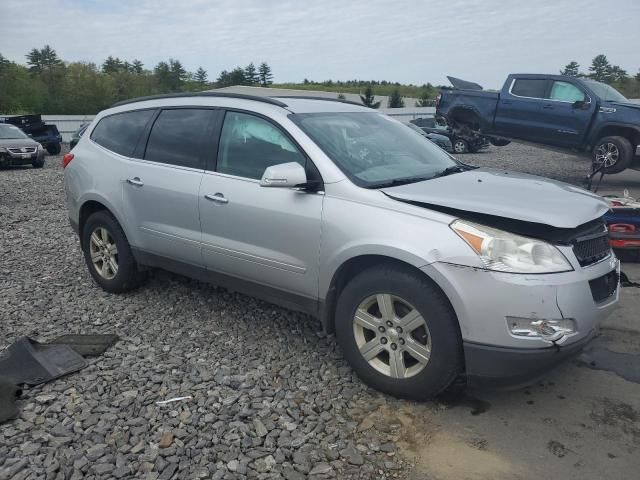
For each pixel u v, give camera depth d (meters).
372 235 3.34
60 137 28.02
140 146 4.92
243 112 4.25
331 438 3.05
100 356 4.01
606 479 2.74
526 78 12.27
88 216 5.49
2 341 4.30
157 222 4.68
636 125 10.84
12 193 12.61
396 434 3.11
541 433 3.12
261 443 3.01
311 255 3.68
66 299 5.21
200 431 3.11
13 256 6.78
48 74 77.12
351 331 3.55
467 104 13.23
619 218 6.16
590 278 3.16
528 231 3.11
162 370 3.79
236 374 3.75
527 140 12.45
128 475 2.75
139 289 5.41
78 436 3.06
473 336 3.07
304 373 3.77
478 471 2.81
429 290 3.18
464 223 3.15
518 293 2.97
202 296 5.21
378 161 3.95
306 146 3.80
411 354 3.32
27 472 2.76
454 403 3.42
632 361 3.95
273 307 4.94
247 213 3.98
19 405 3.35
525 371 3.06
